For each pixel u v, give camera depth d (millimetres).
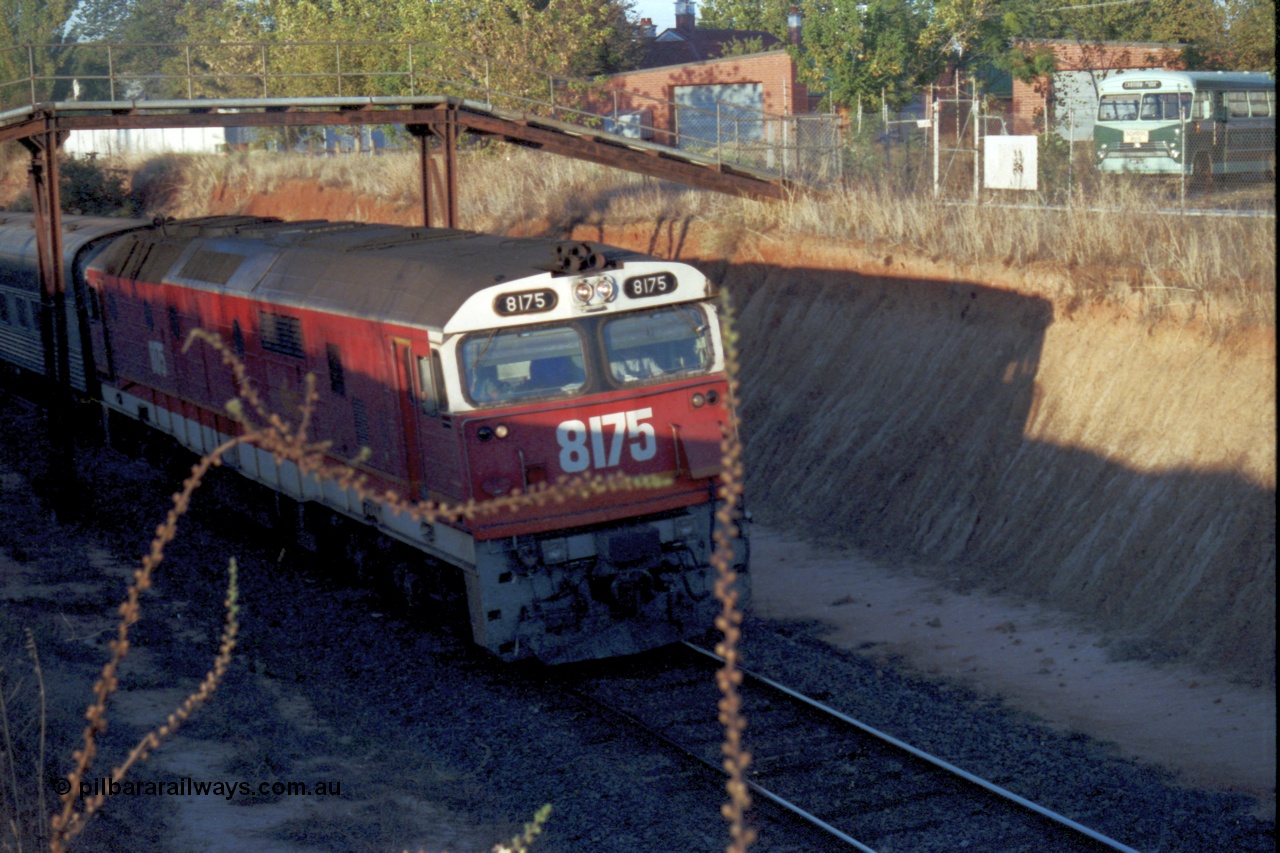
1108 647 12938
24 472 21969
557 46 40469
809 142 30453
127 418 22672
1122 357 15820
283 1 48500
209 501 19406
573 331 12219
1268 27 36688
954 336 18203
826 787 10062
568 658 12234
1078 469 15336
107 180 48344
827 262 21172
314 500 15547
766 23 68375
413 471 12883
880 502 17438
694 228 24828
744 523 13172
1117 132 29156
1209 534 13312
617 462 12336
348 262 14375
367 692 12422
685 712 11688
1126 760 10516
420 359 12312
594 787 10133
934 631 13930
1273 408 13773
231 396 17266
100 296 21781
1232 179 28359
